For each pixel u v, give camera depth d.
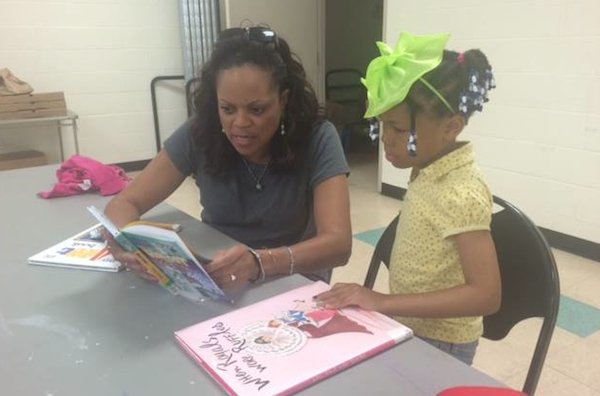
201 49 4.32
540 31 2.64
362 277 2.43
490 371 1.75
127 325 0.82
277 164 1.21
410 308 0.85
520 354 1.83
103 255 1.08
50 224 1.29
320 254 1.05
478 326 1.03
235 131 1.10
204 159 1.26
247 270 0.95
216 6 4.16
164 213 1.36
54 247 1.13
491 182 3.06
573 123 2.60
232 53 1.09
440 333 1.02
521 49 2.74
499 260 1.02
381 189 3.83
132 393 0.66
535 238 0.97
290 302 0.87
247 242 1.29
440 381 0.66
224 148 1.22
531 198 2.88
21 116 3.66
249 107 1.08
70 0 4.09
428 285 0.98
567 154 2.66
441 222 0.93
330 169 1.20
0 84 3.66
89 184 1.53
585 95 2.52
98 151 4.51
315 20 4.52
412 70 0.89
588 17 2.44
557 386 1.65
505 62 2.83
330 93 5.89
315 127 1.23
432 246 0.96
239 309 0.85
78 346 0.77
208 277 0.84
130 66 4.48
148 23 4.48
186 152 1.31
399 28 3.40
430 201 0.96
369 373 0.68
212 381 0.67
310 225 1.32
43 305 0.90
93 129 4.45
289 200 1.24
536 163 2.81
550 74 2.64
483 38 2.91
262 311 0.84
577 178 2.64
